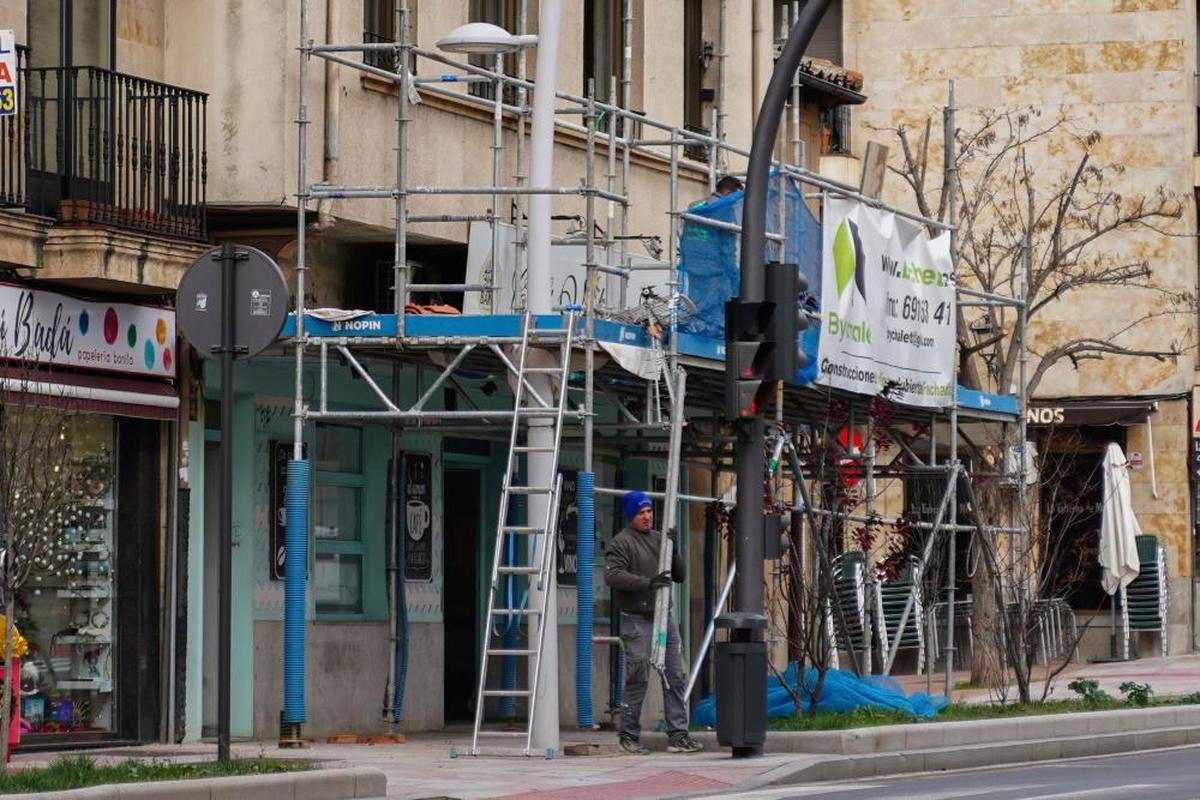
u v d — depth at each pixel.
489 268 29.19
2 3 25.20
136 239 25.55
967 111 57.44
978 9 57.41
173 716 27.39
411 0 30.45
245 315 20.62
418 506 31.36
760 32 39.91
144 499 27.17
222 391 20.64
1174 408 56.62
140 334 26.61
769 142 25.08
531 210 26.28
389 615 30.05
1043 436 55.91
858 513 43.84
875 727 26.56
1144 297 56.88
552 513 25.78
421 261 31.34
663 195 36.94
